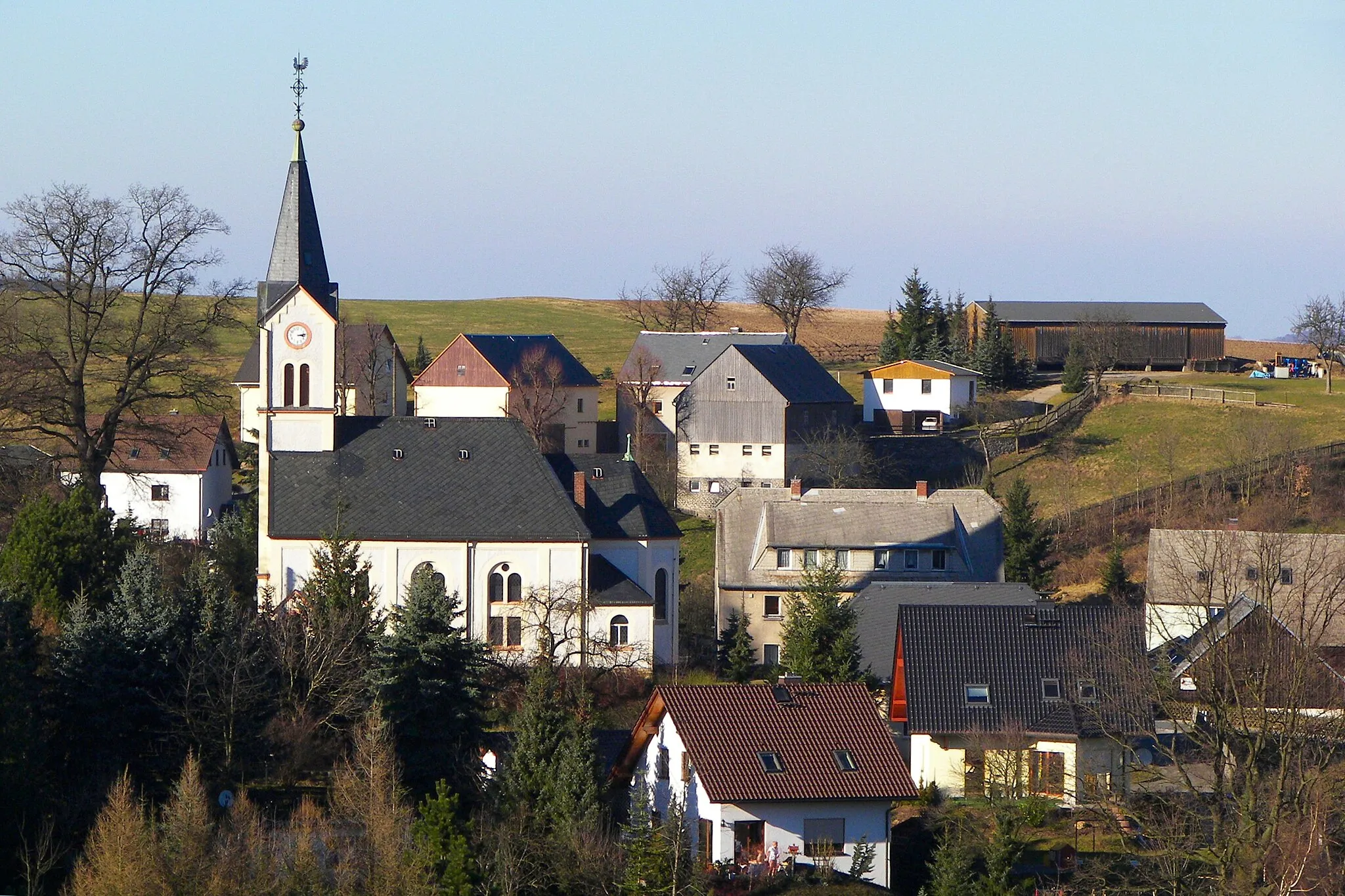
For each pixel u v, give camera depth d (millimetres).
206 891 194625
